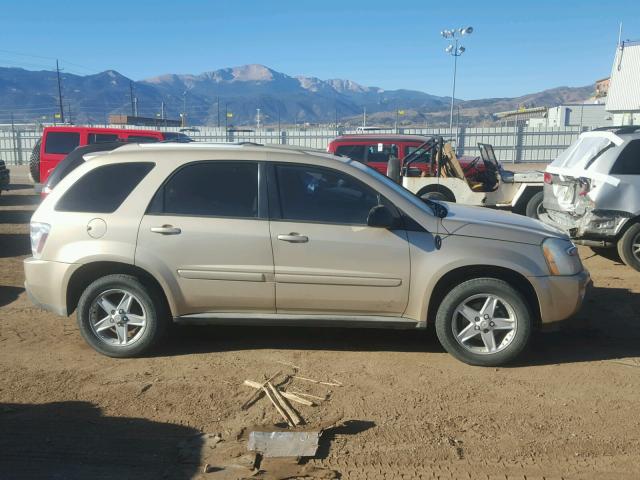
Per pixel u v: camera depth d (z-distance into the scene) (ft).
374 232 15.97
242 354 17.17
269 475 11.27
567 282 16.10
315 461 11.77
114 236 16.24
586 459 11.86
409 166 42.01
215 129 135.23
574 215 26.71
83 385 15.15
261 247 16.03
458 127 120.26
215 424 13.23
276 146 17.81
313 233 15.98
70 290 16.81
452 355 16.44
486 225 16.26
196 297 16.35
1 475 11.27
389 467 11.59
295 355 17.11
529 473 11.39
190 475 11.29
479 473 11.40
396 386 15.07
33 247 17.04
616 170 25.44
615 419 13.42
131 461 11.78
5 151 113.29
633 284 24.70
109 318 16.70
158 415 13.62
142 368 16.20
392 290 16.05
